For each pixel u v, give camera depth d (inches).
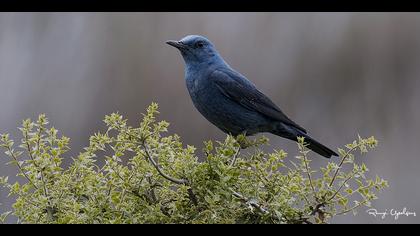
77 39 601.3
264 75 592.7
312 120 588.1
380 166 569.0
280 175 291.4
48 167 285.0
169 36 591.8
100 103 581.9
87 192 282.7
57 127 573.0
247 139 327.0
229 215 279.9
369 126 583.2
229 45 592.7
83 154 292.0
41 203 275.0
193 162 287.6
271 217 280.1
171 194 288.8
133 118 576.1
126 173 286.0
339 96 593.6
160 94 580.7
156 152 291.0
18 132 568.4
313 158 556.4
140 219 275.0
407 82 592.4
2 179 285.3
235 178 284.5
